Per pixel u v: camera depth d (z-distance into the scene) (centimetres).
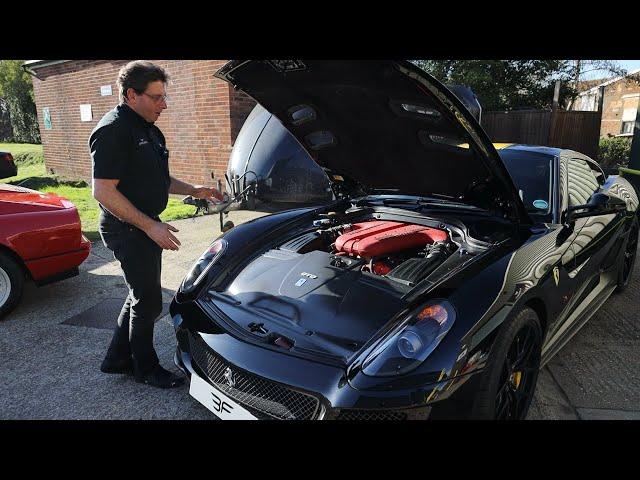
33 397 254
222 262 253
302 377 174
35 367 286
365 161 301
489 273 199
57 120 1187
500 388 197
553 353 258
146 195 234
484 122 1100
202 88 798
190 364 218
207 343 202
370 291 212
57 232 356
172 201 864
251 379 187
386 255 251
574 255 256
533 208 272
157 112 234
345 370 173
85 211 772
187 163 869
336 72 218
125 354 268
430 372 166
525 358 215
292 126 296
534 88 1409
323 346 185
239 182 604
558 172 289
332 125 277
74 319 354
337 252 260
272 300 216
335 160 316
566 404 247
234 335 199
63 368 284
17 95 2475
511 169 300
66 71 1097
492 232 247
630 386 265
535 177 289
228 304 221
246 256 262
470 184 263
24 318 355
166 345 314
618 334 329
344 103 248
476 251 229
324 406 168
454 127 215
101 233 240
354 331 190
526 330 208
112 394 257
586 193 318
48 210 357
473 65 1339
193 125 835
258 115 627
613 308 376
